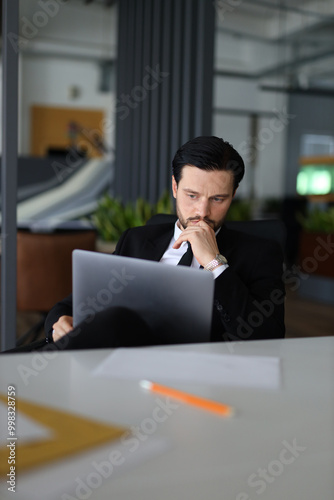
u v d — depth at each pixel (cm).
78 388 77
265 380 84
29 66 872
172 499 50
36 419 64
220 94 1059
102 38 882
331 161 668
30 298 276
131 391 76
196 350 99
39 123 890
